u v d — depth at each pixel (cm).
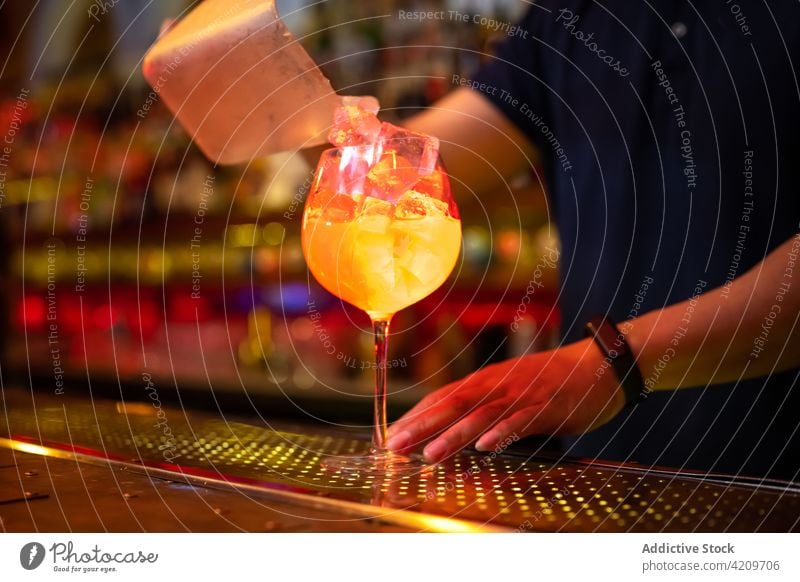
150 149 245
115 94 261
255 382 220
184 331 254
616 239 99
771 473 90
